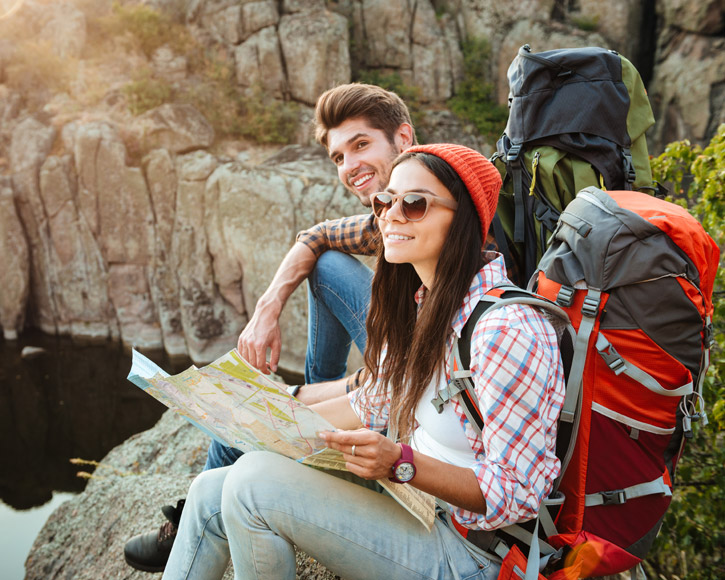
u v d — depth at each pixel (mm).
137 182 10320
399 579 1231
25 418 8805
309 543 1218
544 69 1780
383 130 1984
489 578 1254
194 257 10258
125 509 2957
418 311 1398
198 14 12523
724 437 2600
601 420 1270
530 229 1817
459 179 1244
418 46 13828
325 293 2039
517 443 1133
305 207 9711
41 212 10562
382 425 1521
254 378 1104
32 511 6480
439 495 1137
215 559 1354
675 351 1258
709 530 2480
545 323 1211
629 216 1297
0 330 10789
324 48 12188
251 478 1217
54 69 11555
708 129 12992
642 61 14461
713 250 1369
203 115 11484
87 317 10766
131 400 9273
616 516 1293
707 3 12914
